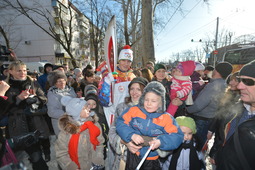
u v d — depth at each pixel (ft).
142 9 19.92
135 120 4.73
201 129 7.93
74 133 5.60
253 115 3.60
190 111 8.21
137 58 84.48
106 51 6.97
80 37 110.63
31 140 5.69
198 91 8.76
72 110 5.67
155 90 4.47
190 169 5.76
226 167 3.56
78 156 5.68
